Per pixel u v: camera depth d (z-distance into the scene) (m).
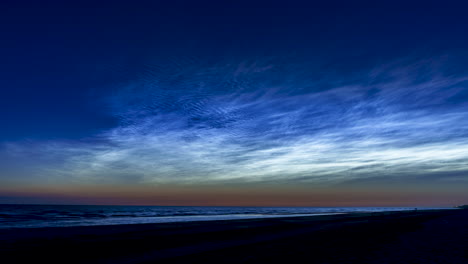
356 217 54.94
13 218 44.62
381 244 16.17
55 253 13.58
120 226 29.91
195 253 13.73
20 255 13.02
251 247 15.63
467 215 55.00
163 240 18.50
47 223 35.25
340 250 14.23
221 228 27.94
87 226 29.80
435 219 41.94
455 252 13.14
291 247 15.52
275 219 48.22
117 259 12.34
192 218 52.94
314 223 36.50
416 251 13.49
